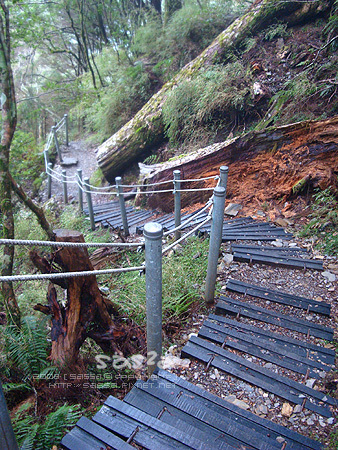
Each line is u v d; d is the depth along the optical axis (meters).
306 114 5.81
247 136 5.66
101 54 12.05
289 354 2.72
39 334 2.80
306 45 6.69
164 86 8.15
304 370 2.59
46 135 15.95
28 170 10.38
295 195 5.30
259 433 2.03
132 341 3.13
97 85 12.03
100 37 12.62
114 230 6.26
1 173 3.76
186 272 4.00
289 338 2.89
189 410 2.15
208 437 1.98
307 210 5.09
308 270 3.96
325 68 6.10
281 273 3.95
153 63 9.86
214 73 7.06
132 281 4.16
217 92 6.70
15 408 2.68
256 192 5.68
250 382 2.47
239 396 2.39
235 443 1.95
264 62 6.96
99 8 11.06
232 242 4.62
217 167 5.95
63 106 15.33
